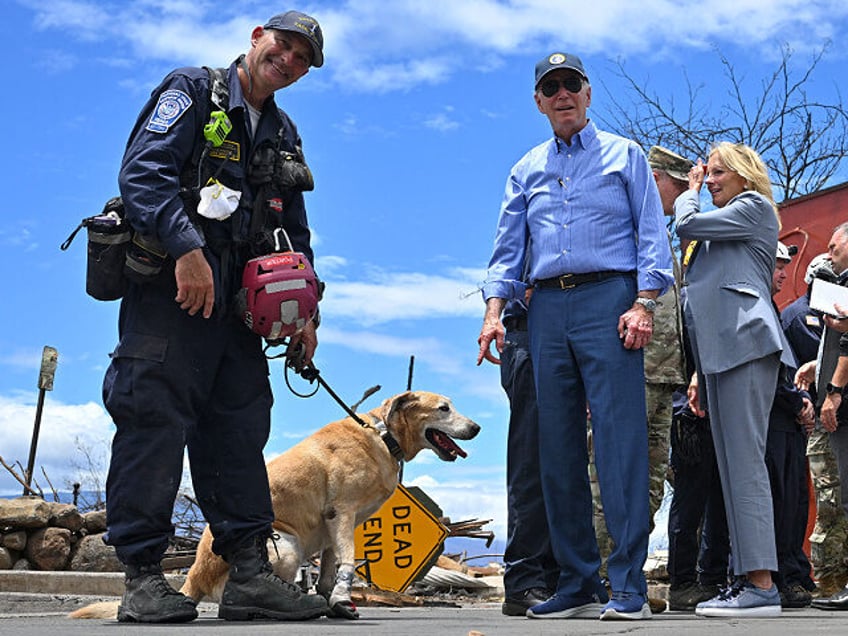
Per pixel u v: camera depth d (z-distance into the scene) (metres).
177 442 4.15
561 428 4.91
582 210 4.91
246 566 4.39
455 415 6.42
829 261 7.12
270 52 4.38
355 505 6.18
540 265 4.97
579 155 5.00
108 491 4.15
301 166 4.59
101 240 4.10
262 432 4.47
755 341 5.14
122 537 4.10
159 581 4.12
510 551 5.51
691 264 5.42
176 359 4.16
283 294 4.29
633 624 4.15
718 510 6.12
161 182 4.11
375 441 6.29
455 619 5.02
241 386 4.42
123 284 4.22
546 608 4.91
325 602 4.43
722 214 5.22
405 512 8.10
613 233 4.88
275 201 4.50
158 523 4.11
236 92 4.36
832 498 7.33
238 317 4.38
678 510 6.11
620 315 4.80
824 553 7.36
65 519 9.77
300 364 4.71
